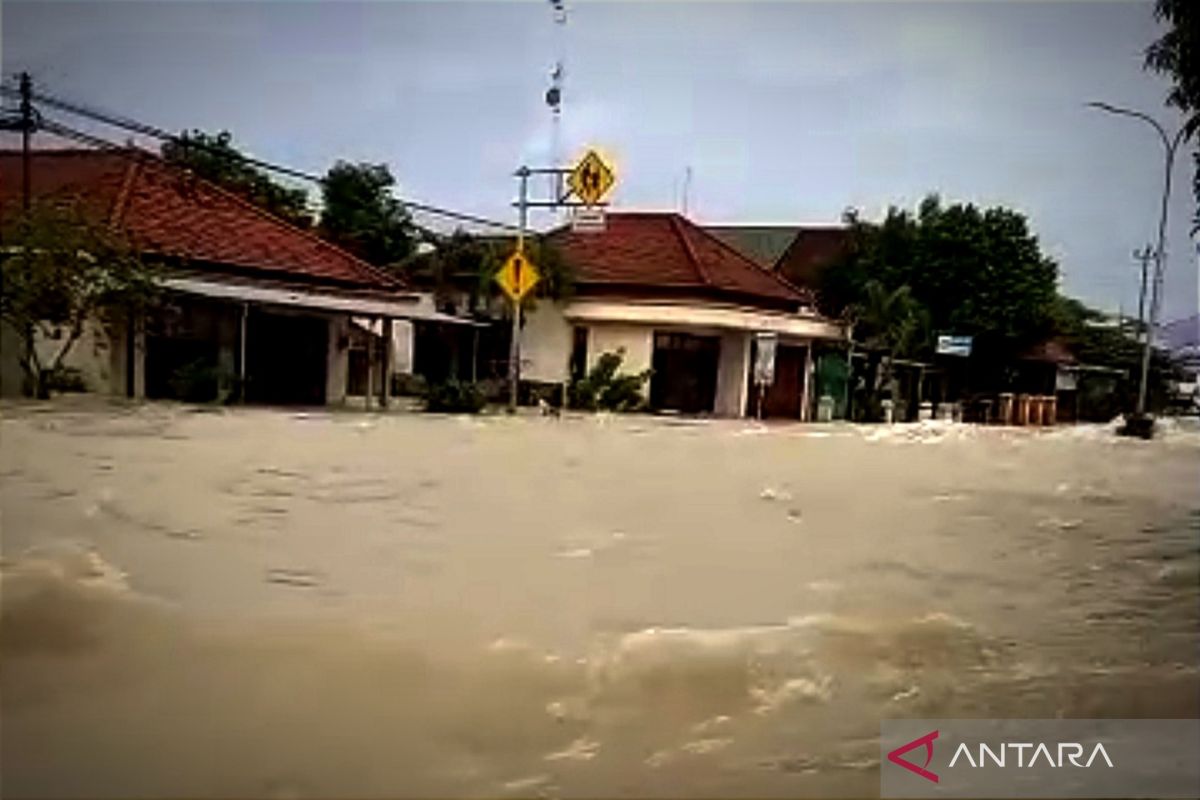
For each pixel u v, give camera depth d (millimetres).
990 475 12570
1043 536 7758
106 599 4840
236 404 20656
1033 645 4676
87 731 3484
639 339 30812
